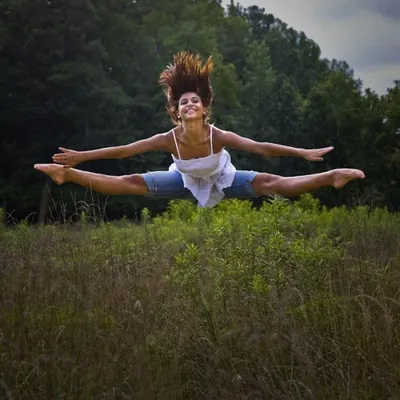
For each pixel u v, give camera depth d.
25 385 5.54
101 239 8.59
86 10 51.47
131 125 50.03
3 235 8.93
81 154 6.65
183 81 6.94
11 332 6.00
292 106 57.56
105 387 5.48
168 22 67.88
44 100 50.56
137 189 7.02
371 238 8.79
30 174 47.25
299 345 5.90
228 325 6.47
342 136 54.28
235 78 69.31
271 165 53.09
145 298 6.16
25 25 51.41
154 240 9.62
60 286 6.71
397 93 56.41
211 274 6.84
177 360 5.89
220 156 6.95
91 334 6.01
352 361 5.89
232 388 5.70
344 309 6.44
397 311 6.54
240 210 14.56
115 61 55.75
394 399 5.41
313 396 5.39
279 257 7.03
